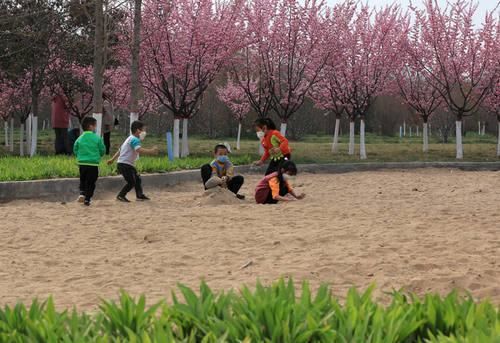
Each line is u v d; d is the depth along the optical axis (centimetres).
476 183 2362
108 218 1416
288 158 1767
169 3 3341
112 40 3309
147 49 3369
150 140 4991
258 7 3541
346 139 5738
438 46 3644
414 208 1530
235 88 4262
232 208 1542
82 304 723
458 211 1457
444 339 404
